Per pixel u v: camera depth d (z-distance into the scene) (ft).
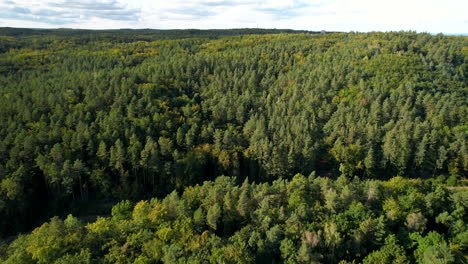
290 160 374.63
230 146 398.62
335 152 394.73
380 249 212.64
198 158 375.45
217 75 559.38
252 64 631.97
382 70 545.85
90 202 345.10
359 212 229.86
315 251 207.31
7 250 215.51
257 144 390.83
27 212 311.68
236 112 465.88
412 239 216.54
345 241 219.20
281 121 426.10
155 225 226.58
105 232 212.64
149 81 522.06
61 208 331.77
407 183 275.80
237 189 263.08
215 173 393.91
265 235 219.41
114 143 365.61
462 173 389.39
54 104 423.64
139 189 361.30
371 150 378.53
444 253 192.44
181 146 395.34
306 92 508.12
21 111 397.19
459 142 385.70
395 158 385.09
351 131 404.16
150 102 430.61
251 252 206.49
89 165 355.77
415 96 481.46
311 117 448.65
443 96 466.70
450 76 536.42
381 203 250.37
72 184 329.11
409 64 560.20
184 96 493.77
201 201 262.67
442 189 263.29
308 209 233.76
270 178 388.16
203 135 407.64
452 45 647.56
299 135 399.85
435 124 415.03
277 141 402.93
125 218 263.08
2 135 354.54
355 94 495.41
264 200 237.04
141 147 358.23
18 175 308.81
